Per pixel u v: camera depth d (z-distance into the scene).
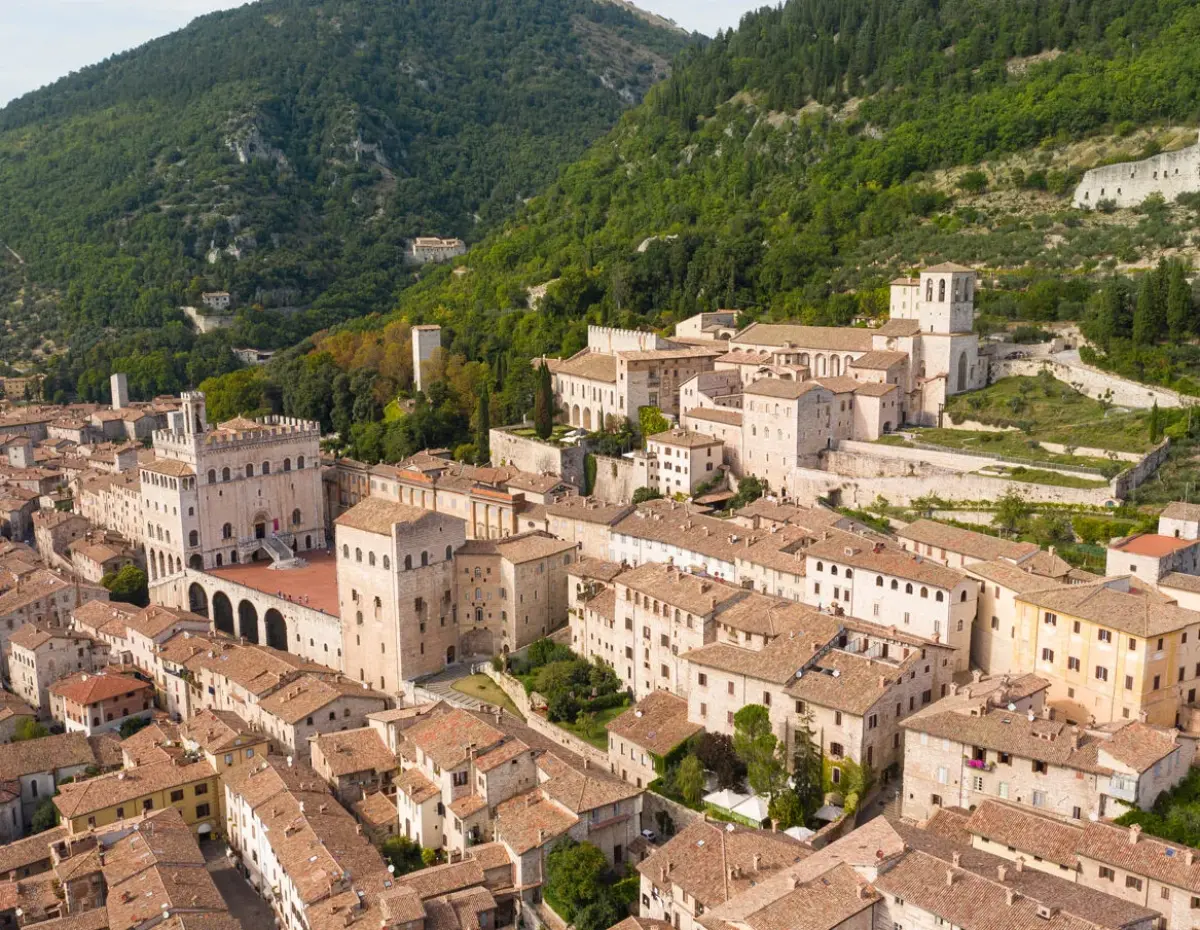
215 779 165.50
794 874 105.81
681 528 189.00
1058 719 127.44
